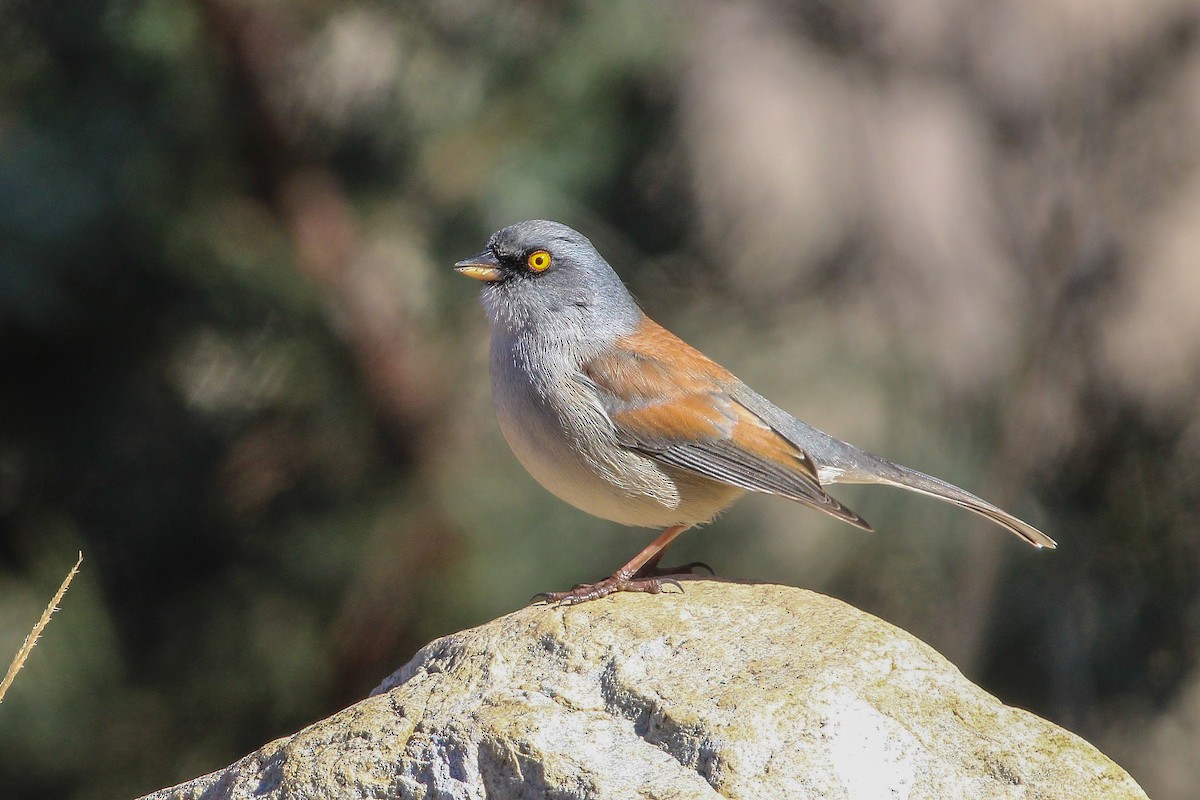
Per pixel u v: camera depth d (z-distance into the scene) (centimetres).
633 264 1255
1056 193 1381
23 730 1214
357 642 1183
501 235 843
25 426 1227
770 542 1238
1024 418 1263
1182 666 1250
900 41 1560
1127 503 1251
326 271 1141
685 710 570
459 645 654
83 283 1173
